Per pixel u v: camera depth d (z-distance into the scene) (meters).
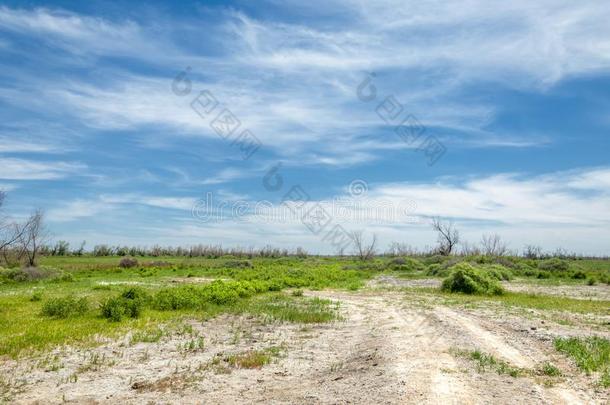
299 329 15.89
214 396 8.71
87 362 11.33
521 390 8.55
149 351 12.48
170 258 93.00
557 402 7.94
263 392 8.91
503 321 16.50
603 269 62.00
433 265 52.12
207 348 12.89
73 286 31.48
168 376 10.12
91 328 15.29
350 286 33.28
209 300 21.88
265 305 21.45
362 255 83.50
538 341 13.08
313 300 24.09
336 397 8.32
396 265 61.84
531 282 39.38
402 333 14.42
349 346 13.09
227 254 105.62
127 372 10.46
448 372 9.61
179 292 21.91
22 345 12.80
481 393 8.30
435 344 12.51
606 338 13.29
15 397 8.76
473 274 28.83
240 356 11.79
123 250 100.50
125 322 16.52
